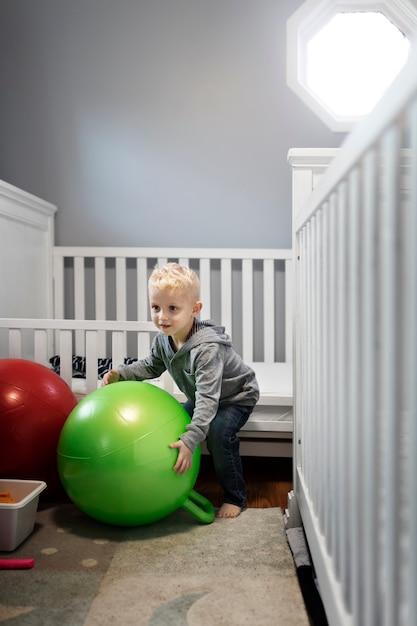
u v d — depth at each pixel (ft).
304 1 6.83
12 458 4.14
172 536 3.76
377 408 1.58
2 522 3.46
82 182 7.09
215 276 7.07
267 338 6.97
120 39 6.97
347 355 1.99
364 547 1.78
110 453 3.53
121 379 4.62
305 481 3.49
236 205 7.02
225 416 4.40
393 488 1.39
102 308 7.00
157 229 7.07
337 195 2.16
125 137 7.04
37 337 4.85
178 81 6.98
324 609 2.72
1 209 5.45
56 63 7.02
